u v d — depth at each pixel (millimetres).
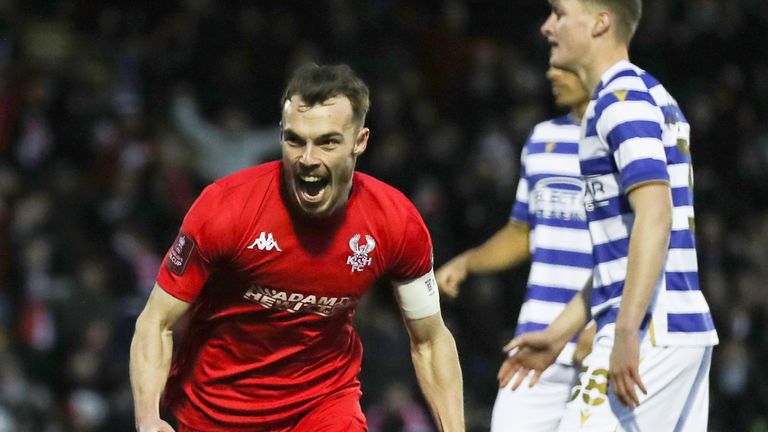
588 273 17891
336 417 14211
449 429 14500
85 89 43656
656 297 14172
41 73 43344
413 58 47281
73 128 41594
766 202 44781
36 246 35688
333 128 12781
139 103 44438
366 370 33000
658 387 14062
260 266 13375
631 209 14211
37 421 32062
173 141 43156
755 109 47219
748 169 45156
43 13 48656
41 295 34750
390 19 47031
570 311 15328
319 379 14266
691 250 14477
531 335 15273
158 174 39781
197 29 45031
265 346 13898
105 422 32438
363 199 13594
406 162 40344
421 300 14297
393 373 33062
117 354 34125
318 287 13578
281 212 13289
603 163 14367
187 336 14242
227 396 14141
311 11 46406
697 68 47500
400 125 42688
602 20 15336
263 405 14156
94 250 36375
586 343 16562
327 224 13375
